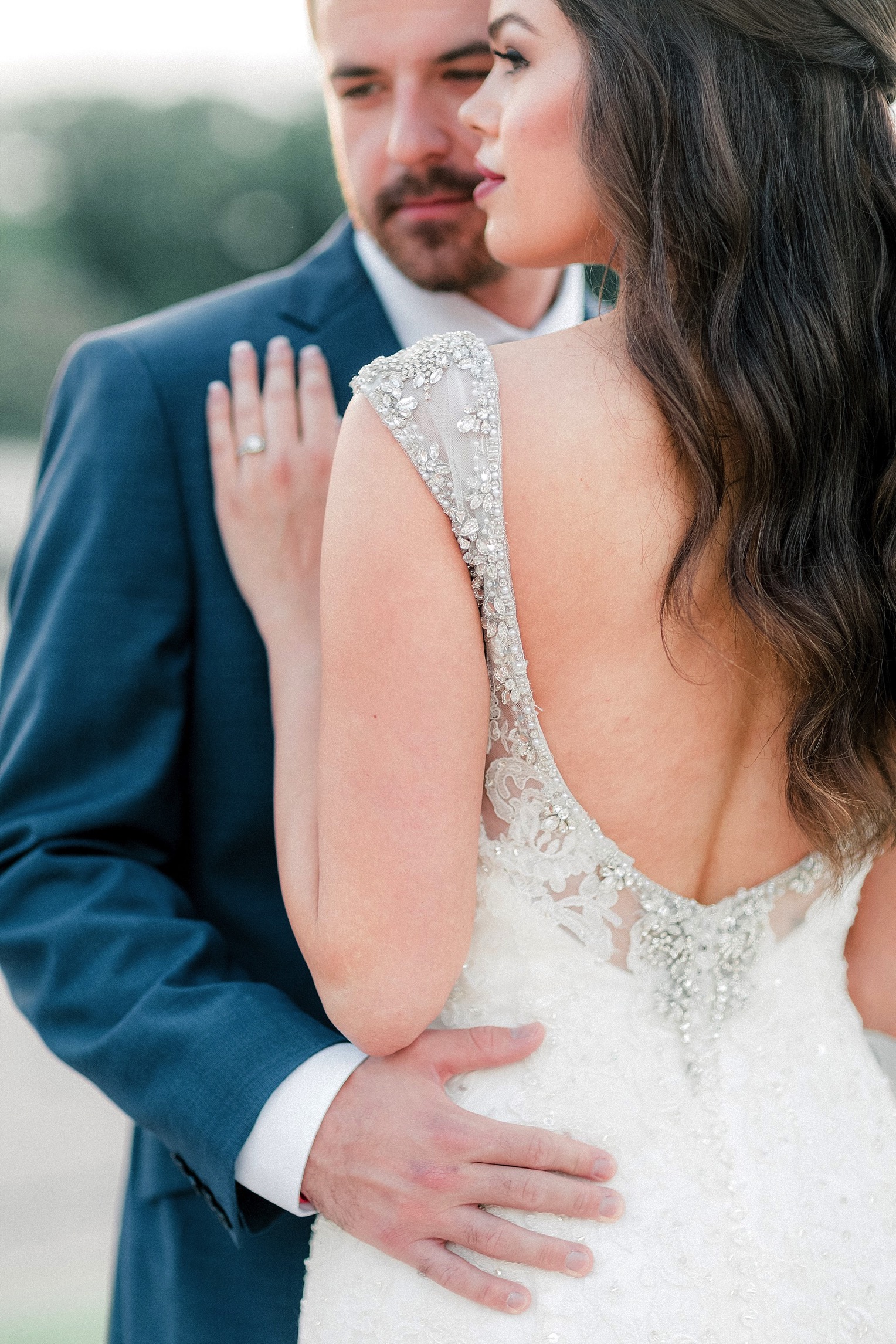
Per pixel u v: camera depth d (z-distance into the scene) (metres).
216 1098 1.38
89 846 1.58
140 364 1.67
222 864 1.68
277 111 28.56
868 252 1.21
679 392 1.16
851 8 1.20
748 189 1.16
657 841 1.30
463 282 1.79
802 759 1.25
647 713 1.24
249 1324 1.62
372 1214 1.30
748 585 1.18
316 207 28.02
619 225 1.20
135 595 1.60
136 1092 1.43
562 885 1.29
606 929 1.31
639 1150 1.28
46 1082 4.86
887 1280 1.33
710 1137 1.29
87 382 1.70
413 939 1.22
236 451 1.63
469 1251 1.28
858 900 1.52
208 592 1.65
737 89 1.17
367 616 1.19
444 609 1.19
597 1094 1.29
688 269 1.16
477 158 1.35
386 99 1.72
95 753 1.58
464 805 1.22
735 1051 1.34
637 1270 1.24
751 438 1.16
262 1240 1.63
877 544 1.22
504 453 1.17
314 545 1.60
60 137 27.75
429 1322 1.26
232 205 28.09
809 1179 1.32
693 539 1.17
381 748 1.20
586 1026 1.31
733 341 1.16
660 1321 1.23
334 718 1.23
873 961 1.58
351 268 1.82
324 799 1.24
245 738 1.65
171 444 1.65
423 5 1.64
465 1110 1.29
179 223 28.11
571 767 1.26
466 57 1.67
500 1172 1.26
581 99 1.21
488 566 1.18
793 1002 1.38
